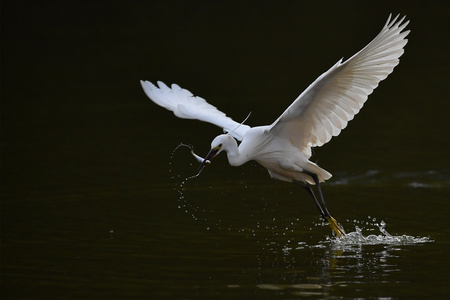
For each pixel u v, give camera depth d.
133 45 27.08
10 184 13.75
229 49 26.34
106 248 9.80
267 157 10.16
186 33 28.77
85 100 21.30
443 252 9.30
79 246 9.91
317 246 9.78
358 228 10.20
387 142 16.72
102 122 19.06
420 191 12.93
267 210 11.88
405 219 11.13
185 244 9.95
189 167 15.16
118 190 13.27
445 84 21.81
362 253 9.37
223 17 31.11
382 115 19.08
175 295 7.89
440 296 7.63
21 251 9.72
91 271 8.81
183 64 24.55
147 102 21.22
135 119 19.41
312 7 32.09
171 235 10.42
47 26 29.83
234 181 14.02
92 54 26.09
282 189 13.36
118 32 29.00
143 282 8.36
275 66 23.97
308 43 26.52
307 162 10.16
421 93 21.03
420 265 8.75
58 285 8.35
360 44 25.77
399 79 22.66
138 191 13.20
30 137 17.64
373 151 16.03
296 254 9.39
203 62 24.75
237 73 23.34
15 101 21.16
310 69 23.45
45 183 13.80
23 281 8.52
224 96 20.69
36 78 23.64
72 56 25.98
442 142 16.56
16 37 28.31
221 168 15.11
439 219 11.09
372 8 30.94
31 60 25.61
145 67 24.33
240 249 9.68
